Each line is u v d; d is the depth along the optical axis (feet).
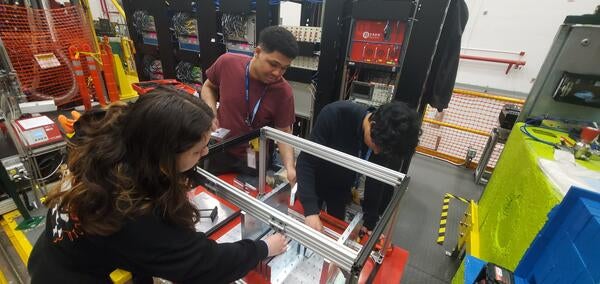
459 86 13.84
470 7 12.55
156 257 1.84
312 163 3.76
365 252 1.74
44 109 6.15
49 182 5.77
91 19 9.96
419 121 3.07
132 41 11.61
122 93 10.53
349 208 4.11
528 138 4.98
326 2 6.77
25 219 5.29
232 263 2.06
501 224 4.60
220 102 5.32
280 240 2.53
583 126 5.30
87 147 1.81
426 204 8.63
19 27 8.11
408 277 6.07
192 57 9.95
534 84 5.85
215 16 8.59
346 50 7.12
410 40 6.34
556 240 2.37
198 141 1.80
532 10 11.53
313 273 2.64
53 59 8.69
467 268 3.16
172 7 9.53
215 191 2.52
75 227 1.99
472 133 11.56
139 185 1.80
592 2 10.58
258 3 7.60
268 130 3.68
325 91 7.64
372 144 3.34
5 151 5.43
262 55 4.29
